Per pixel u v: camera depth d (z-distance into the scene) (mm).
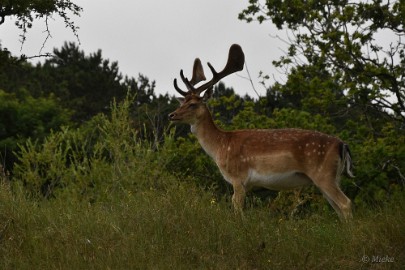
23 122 51156
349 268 14469
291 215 17125
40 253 14906
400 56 30219
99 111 65688
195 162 30344
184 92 20812
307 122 31141
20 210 16406
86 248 14953
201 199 16922
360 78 29016
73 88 69562
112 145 25062
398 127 31797
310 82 31047
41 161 24828
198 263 14672
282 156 18984
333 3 31641
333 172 18656
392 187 29375
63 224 16000
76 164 25375
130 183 23594
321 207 22109
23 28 25328
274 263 14562
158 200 16547
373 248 14992
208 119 20281
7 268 14422
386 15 30094
